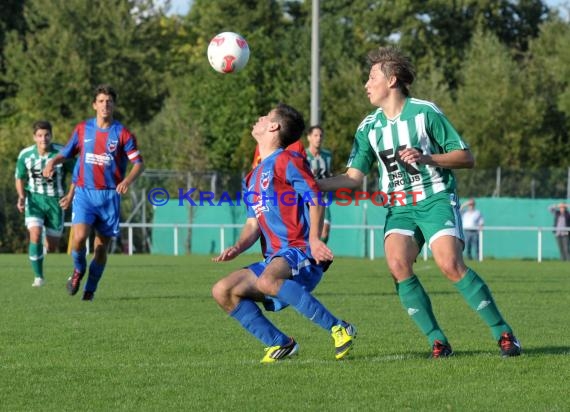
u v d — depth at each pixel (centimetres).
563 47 12269
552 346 2361
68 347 2372
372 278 4862
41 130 4241
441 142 2125
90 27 13275
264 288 2020
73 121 12431
